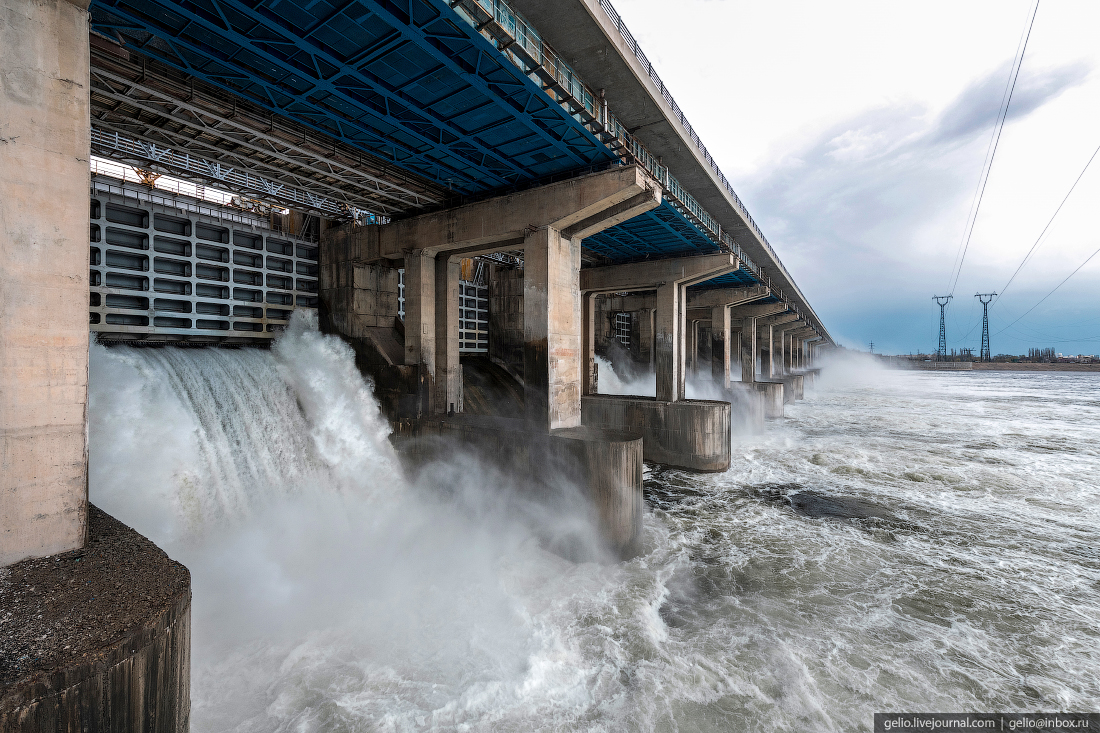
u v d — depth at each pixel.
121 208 19.88
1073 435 42.00
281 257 25.64
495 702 10.45
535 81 14.08
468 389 33.72
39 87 7.06
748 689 11.02
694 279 33.81
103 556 7.47
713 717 10.20
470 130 17.00
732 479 28.36
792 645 12.62
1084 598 14.98
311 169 19.55
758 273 41.97
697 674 11.48
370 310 26.67
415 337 24.42
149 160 18.81
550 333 20.44
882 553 18.25
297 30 12.16
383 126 16.61
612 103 18.52
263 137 16.66
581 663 11.83
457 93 14.72
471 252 24.44
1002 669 11.73
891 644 12.69
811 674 11.51
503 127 16.67
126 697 5.64
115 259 19.84
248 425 19.28
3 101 6.75
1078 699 10.73
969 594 15.22
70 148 7.35
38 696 4.87
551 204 20.22
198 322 22.86
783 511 22.91
